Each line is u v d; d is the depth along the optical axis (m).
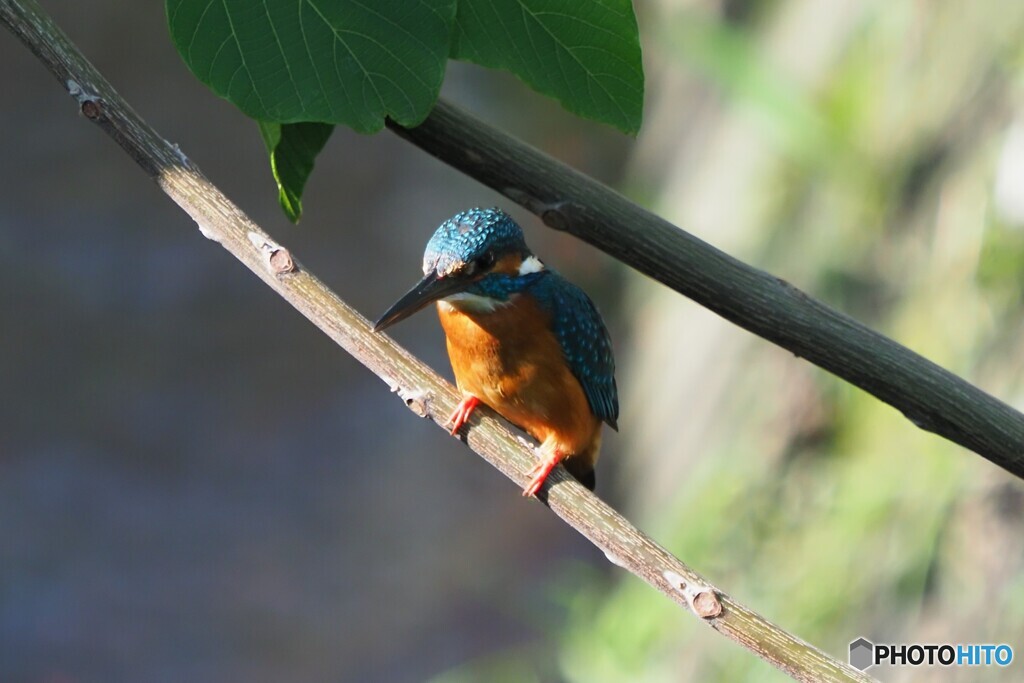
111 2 29.70
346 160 29.92
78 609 21.78
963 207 9.30
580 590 14.27
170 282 28.00
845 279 10.33
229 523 23.92
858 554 9.74
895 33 10.13
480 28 3.74
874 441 10.18
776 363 11.52
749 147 13.17
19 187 28.38
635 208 4.13
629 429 17.22
